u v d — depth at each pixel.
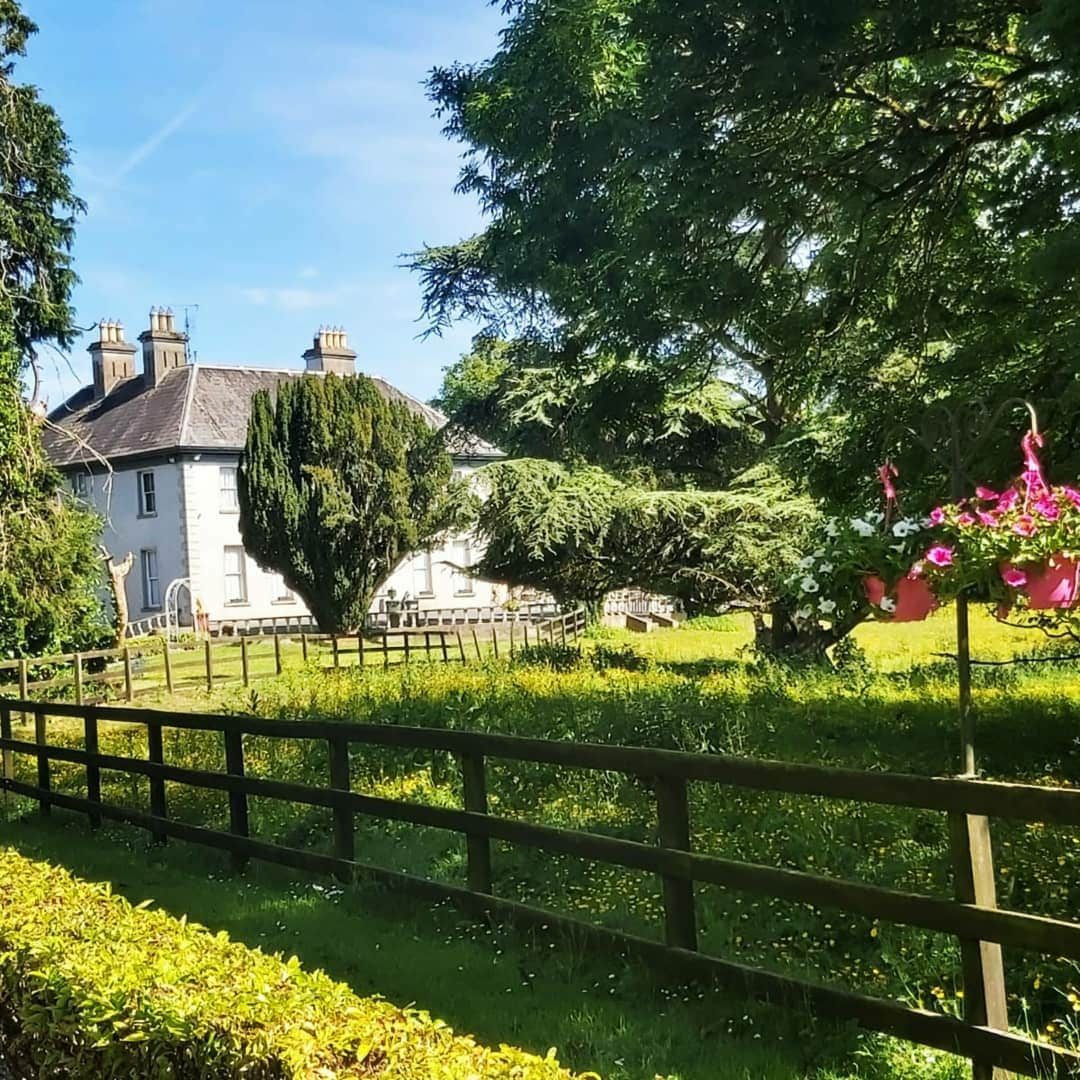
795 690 13.48
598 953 5.02
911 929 5.03
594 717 11.13
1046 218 9.54
